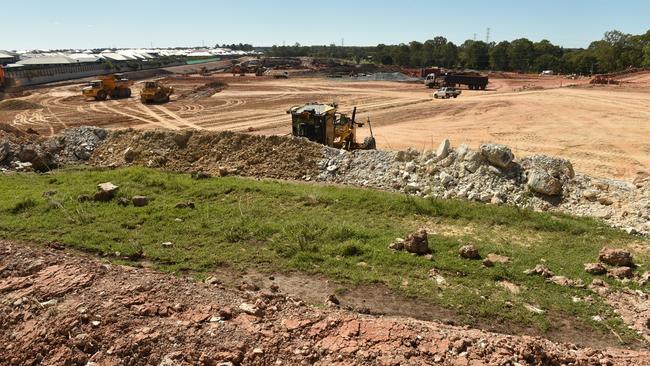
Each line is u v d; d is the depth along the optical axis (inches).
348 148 906.1
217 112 1691.7
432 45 5743.1
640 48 4097.0
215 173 699.4
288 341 241.3
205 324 252.7
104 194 532.4
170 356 227.9
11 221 462.0
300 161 700.7
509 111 1561.3
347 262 384.2
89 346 233.8
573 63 4293.8
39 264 317.4
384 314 310.8
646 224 471.2
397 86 2637.8
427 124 1392.7
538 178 552.1
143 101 1942.7
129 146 773.3
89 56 4608.8
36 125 1453.0
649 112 1459.2
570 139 1154.7
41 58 3858.3
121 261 383.6
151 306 265.9
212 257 393.1
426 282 353.1
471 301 327.3
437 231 466.0
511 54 4621.1
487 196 557.6
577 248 423.5
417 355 233.0
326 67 4301.2
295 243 419.2
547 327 299.7
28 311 261.3
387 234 447.2
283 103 1908.2
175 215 487.2
